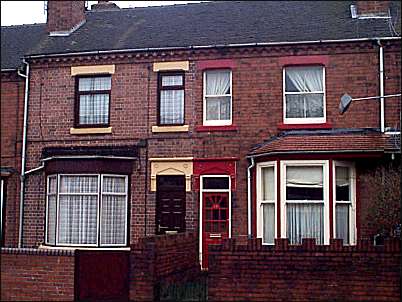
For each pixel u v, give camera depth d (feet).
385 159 54.19
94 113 64.54
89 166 60.39
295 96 60.44
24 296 42.06
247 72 61.00
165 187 61.62
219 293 39.42
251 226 58.85
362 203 55.62
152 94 62.85
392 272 37.83
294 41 59.62
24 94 66.64
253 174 59.16
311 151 54.24
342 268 38.45
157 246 42.24
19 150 65.87
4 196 65.62
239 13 69.36
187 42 63.31
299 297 38.68
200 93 61.87
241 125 60.49
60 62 65.36
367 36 59.31
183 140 61.57
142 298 40.47
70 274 41.47
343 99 55.26
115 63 64.03
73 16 71.36
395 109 57.93
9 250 42.78
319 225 54.75
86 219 60.18
